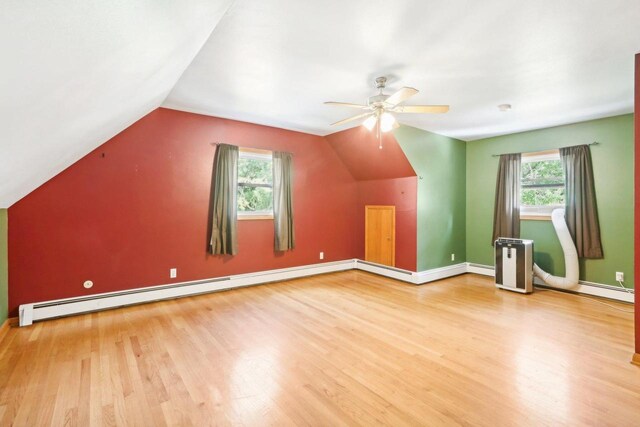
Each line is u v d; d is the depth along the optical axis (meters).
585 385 2.15
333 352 2.64
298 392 2.07
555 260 4.52
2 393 2.03
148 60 1.73
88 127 2.30
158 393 2.05
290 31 2.08
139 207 3.75
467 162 5.60
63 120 1.78
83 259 3.45
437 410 1.90
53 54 1.06
